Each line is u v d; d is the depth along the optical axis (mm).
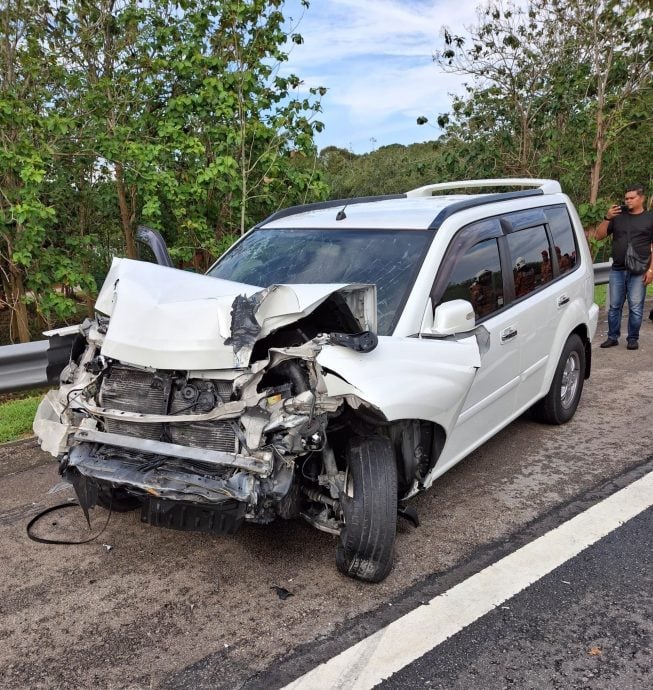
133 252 10555
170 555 3652
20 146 8094
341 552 3322
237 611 3141
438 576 3398
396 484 3230
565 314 5309
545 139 13422
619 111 12453
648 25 11836
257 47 9047
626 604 3137
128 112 9664
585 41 12547
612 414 5922
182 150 9016
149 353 3141
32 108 9242
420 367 3336
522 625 2994
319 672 2715
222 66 9125
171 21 9578
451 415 3545
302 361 3080
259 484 2898
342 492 3195
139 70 9633
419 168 14781
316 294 3064
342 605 3168
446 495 4352
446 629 2975
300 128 9391
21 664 2809
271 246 4656
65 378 3553
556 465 4809
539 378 5082
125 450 3193
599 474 4621
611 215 8180
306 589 3305
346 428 3295
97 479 3137
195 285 3518
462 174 13891
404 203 4953
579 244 5832
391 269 3934
